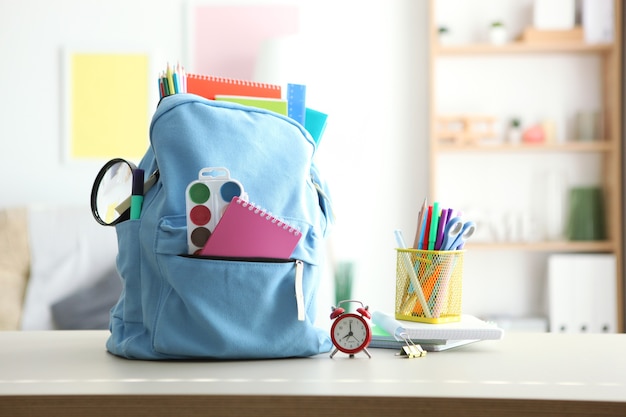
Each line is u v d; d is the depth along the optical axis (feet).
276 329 3.28
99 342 3.86
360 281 12.34
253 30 12.35
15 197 12.32
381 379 2.88
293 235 3.21
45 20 12.34
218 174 3.29
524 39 11.91
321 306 11.78
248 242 3.21
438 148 11.84
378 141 12.41
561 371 3.07
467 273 12.32
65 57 12.32
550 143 11.81
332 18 12.40
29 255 10.34
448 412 2.56
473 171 12.37
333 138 12.42
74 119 12.34
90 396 2.58
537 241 12.03
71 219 10.55
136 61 12.32
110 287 10.23
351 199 12.40
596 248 11.77
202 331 3.23
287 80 11.56
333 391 2.64
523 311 12.29
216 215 3.22
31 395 2.58
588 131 12.02
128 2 12.34
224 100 3.67
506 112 12.40
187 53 12.32
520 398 2.55
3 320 9.83
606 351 3.61
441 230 3.78
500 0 12.39
